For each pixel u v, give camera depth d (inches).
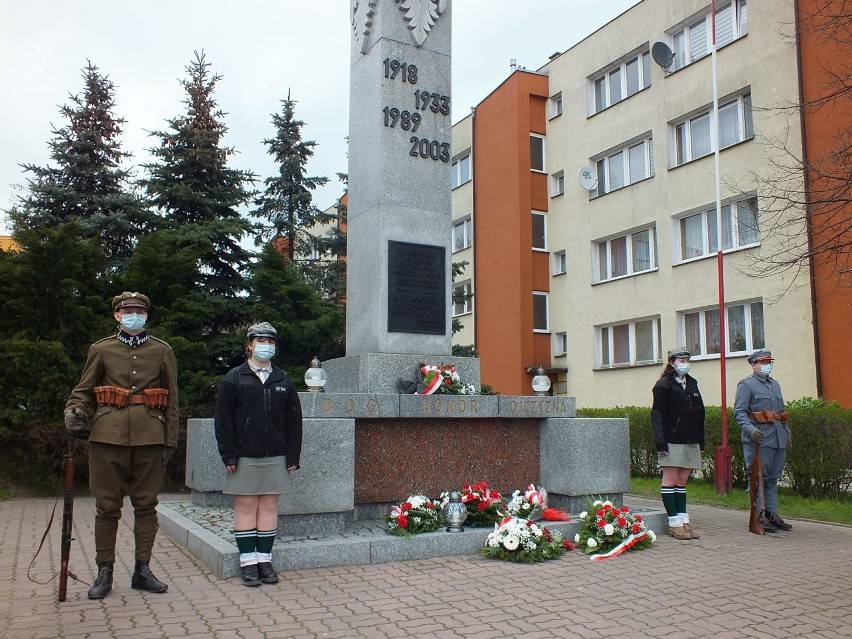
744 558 272.8
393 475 304.8
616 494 332.2
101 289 554.6
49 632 179.9
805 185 452.8
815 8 598.2
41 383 470.3
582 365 922.1
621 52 882.8
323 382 293.0
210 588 223.5
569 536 293.7
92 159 775.7
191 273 628.4
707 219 761.0
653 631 183.8
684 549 289.6
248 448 230.2
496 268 1038.4
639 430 583.5
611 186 903.1
